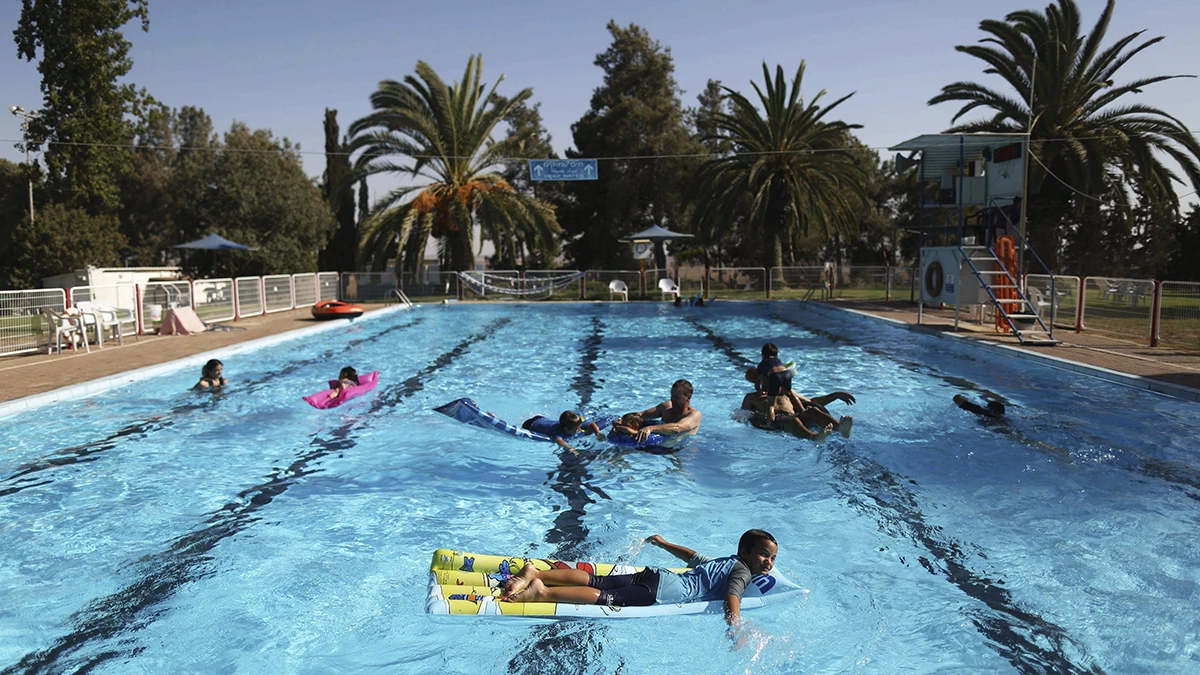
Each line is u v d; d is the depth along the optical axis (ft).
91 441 27.27
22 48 100.94
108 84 103.71
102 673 12.68
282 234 114.93
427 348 51.93
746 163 102.22
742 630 13.88
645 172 131.54
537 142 148.15
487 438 27.45
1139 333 46.60
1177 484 21.36
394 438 27.55
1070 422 28.32
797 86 99.71
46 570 16.67
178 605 15.05
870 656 13.07
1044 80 83.82
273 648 13.50
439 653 13.29
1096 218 103.86
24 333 45.16
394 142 97.96
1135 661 12.67
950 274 55.26
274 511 20.30
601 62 140.87
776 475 22.88
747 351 49.11
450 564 15.58
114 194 108.06
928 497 20.71
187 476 23.34
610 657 13.10
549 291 95.55
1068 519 18.90
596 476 23.07
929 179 70.23
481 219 98.48
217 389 36.65
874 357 45.27
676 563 16.89
